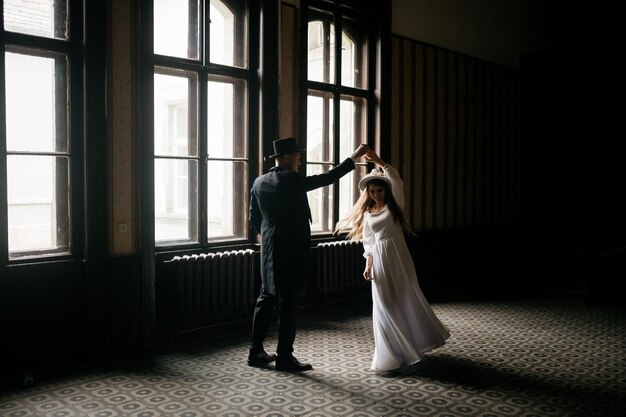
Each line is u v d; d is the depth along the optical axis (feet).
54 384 11.87
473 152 26.50
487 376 12.42
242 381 12.05
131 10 13.98
